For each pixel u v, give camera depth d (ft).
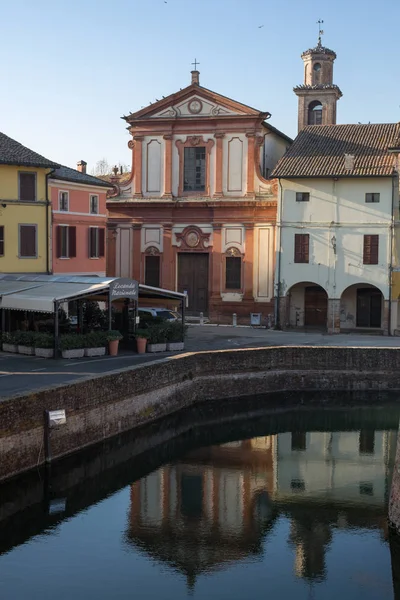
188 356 122.72
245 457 99.19
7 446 81.25
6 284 131.44
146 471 92.68
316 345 143.13
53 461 88.38
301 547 71.15
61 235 156.15
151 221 182.60
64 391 90.33
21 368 106.63
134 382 105.50
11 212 145.28
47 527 74.95
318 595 61.87
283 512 79.82
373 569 67.15
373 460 98.48
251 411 123.34
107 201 183.62
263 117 173.37
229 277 178.60
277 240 166.30
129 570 65.92
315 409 125.29
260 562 68.13
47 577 64.28
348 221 162.09
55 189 153.69
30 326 127.34
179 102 179.22
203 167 179.52
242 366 130.72
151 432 108.78
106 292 122.21
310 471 93.61
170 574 65.21
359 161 163.22
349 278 162.81
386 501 83.15
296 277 165.99
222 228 177.78
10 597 60.70
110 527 75.10
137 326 129.59
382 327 165.07
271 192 174.09
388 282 160.66
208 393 127.13
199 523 76.38
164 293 131.85
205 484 88.22
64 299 115.55
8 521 76.43
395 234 159.94
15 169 145.28
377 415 122.01
